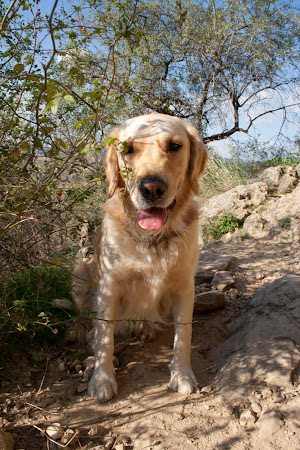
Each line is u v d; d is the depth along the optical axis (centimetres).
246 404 64
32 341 82
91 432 61
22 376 74
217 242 175
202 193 256
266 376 67
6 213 59
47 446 58
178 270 75
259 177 248
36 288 91
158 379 75
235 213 200
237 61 252
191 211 80
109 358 73
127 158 72
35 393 70
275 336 75
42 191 62
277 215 181
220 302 99
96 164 95
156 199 68
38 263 91
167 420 63
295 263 128
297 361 68
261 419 60
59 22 62
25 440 60
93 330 88
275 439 57
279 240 161
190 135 81
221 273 118
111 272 74
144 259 73
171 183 70
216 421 62
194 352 83
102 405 68
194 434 59
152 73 227
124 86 79
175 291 78
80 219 81
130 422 63
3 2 71
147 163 70
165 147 72
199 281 119
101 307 75
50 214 84
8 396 69
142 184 68
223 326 92
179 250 74
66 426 63
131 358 82
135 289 77
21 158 66
